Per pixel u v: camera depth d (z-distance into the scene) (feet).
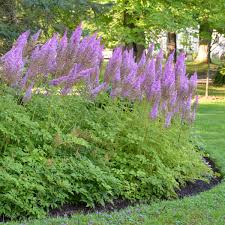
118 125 24.64
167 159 26.00
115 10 53.72
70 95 23.71
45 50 21.27
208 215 20.81
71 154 22.29
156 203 22.38
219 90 84.43
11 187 18.99
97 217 19.15
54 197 19.97
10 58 20.33
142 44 54.34
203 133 45.83
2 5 39.73
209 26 66.85
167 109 26.35
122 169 23.63
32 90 22.67
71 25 43.83
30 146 21.02
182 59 27.25
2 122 20.36
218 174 29.91
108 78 24.32
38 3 38.42
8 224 17.30
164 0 54.85
